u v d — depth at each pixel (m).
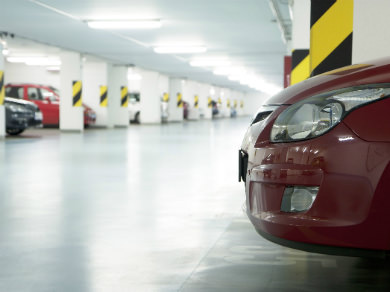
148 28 13.34
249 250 3.21
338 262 2.97
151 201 4.90
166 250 3.21
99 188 5.66
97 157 9.10
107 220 4.07
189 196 5.19
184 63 23.09
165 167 7.62
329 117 2.13
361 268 2.85
